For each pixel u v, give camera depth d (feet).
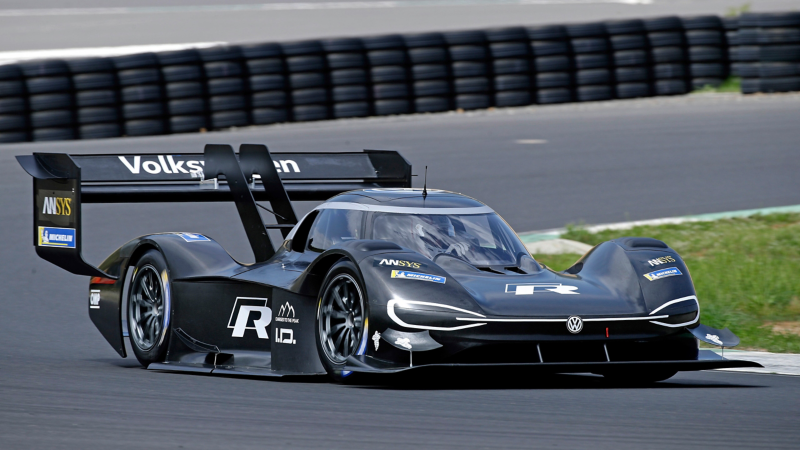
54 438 46.11
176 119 233.35
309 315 68.64
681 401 59.93
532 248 137.28
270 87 244.42
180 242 81.25
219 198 90.74
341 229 74.08
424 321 61.16
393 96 256.73
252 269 76.43
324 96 250.57
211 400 57.82
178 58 233.96
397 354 61.36
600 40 273.95
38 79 219.61
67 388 62.44
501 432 48.44
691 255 135.64
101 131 225.56
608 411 55.21
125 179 87.61
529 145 218.38
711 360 65.41
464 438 46.91
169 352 78.74
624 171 194.70
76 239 81.46
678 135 228.63
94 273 82.64
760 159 204.95
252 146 89.56
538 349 62.23
